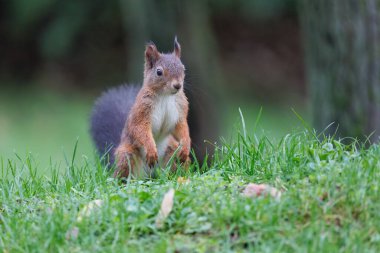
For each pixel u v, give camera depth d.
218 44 28.58
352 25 12.48
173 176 8.69
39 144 21.42
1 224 7.48
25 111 25.16
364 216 6.72
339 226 6.68
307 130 8.79
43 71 28.28
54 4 27.78
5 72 28.25
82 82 27.92
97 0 27.89
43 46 27.62
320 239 6.35
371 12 12.44
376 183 7.02
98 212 7.18
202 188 7.50
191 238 6.73
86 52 28.55
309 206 6.88
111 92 11.86
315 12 12.77
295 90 27.05
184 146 9.59
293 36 28.81
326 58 12.76
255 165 8.12
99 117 11.32
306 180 7.35
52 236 6.76
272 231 6.55
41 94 26.83
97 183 8.32
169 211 7.01
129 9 21.64
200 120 16.94
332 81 12.73
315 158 7.74
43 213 7.25
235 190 7.37
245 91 26.83
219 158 9.24
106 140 11.01
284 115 24.83
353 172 7.13
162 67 9.46
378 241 6.42
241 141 9.05
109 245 6.71
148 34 16.66
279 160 7.97
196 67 16.92
